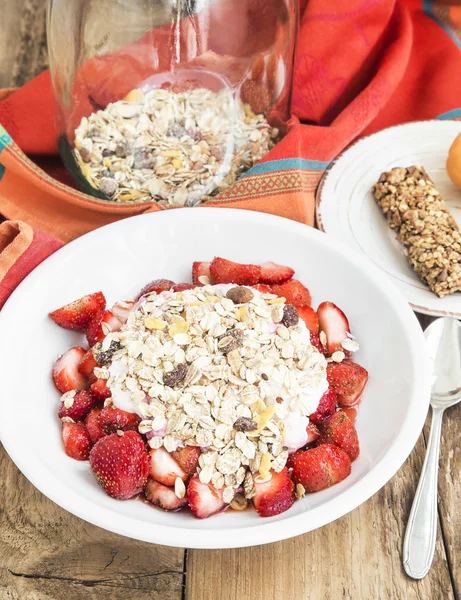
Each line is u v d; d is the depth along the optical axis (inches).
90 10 25.9
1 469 23.2
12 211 27.2
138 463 21.1
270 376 22.5
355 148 29.3
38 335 23.8
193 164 26.9
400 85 32.1
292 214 27.0
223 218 25.7
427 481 22.5
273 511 21.0
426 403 21.7
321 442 22.4
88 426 22.4
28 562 21.6
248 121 27.5
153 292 24.7
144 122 26.7
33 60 33.9
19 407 22.0
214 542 19.4
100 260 25.2
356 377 23.3
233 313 23.6
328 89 31.4
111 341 23.2
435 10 32.9
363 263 24.7
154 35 26.1
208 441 21.6
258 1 26.3
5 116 30.0
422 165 29.2
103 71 26.9
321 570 21.6
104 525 19.6
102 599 21.1
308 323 24.4
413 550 21.6
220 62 27.0
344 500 20.0
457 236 26.6
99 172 27.0
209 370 22.5
